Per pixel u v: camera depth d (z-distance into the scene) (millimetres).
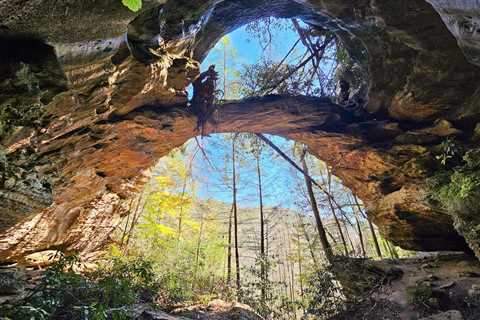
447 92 6059
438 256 8398
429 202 6941
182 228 13273
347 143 7891
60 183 6195
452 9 3143
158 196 12078
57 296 3562
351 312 6453
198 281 10469
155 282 6797
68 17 2596
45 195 4227
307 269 11117
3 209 3957
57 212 7418
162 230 11055
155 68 5336
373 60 6660
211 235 13852
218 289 9188
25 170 3689
